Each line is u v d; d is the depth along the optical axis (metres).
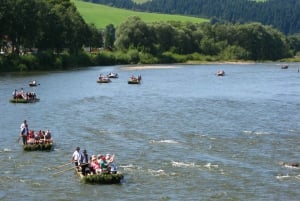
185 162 71.44
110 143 82.44
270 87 170.50
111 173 63.78
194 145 81.12
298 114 111.69
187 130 92.69
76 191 60.00
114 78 196.88
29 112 111.12
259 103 129.25
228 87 169.25
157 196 58.22
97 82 176.62
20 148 79.38
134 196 58.22
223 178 64.38
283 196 58.22
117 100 131.88
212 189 60.47
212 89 162.25
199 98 138.25
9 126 95.62
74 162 67.81
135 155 75.06
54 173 66.88
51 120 101.88
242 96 144.00
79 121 100.88
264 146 80.81
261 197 57.91
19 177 65.19
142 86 168.12
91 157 67.94
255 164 70.50
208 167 69.06
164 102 129.25
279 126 97.31
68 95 140.38
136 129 93.25
